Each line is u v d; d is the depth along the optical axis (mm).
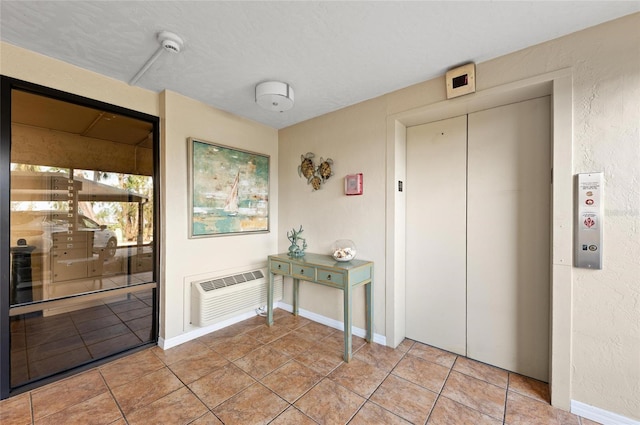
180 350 2283
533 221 1912
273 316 3039
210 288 2492
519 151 1968
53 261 2051
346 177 2625
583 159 1530
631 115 1415
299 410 1606
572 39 1563
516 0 1308
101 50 1744
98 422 1507
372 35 1589
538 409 1607
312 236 2965
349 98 2477
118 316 2488
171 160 2322
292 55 1791
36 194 1993
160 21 1463
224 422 1511
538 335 1892
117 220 2330
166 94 2283
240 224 2867
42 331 2215
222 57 1811
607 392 1486
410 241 2490
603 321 1490
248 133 2973
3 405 1622
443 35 1588
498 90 1811
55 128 2096
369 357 2193
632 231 1417
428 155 2387
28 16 1420
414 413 1583
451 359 2168
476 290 2150
